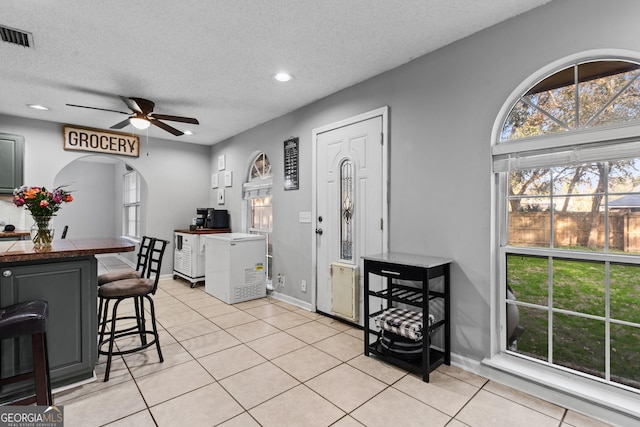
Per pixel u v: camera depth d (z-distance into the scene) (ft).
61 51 8.20
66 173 24.32
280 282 13.61
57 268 6.49
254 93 11.13
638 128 5.50
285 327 10.35
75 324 6.72
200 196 19.07
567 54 6.15
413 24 7.13
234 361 8.00
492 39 7.18
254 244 13.69
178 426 5.60
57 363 6.52
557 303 6.62
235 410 6.05
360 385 6.91
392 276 7.68
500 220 7.36
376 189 9.66
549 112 6.68
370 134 9.82
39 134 13.99
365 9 6.59
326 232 11.39
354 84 10.35
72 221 24.48
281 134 13.57
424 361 7.04
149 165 17.25
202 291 15.06
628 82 5.79
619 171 5.90
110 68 9.19
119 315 11.57
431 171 8.30
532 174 6.97
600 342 6.15
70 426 5.57
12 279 6.03
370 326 9.86
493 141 7.29
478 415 5.89
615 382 5.96
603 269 6.05
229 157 17.42
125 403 6.25
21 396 6.11
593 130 5.99
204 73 9.55
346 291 10.23
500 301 7.33
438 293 7.88
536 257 6.89
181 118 11.04
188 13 6.70
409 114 8.82
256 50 8.23
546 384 6.30
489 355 7.26
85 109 12.59
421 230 8.52
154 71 9.41
